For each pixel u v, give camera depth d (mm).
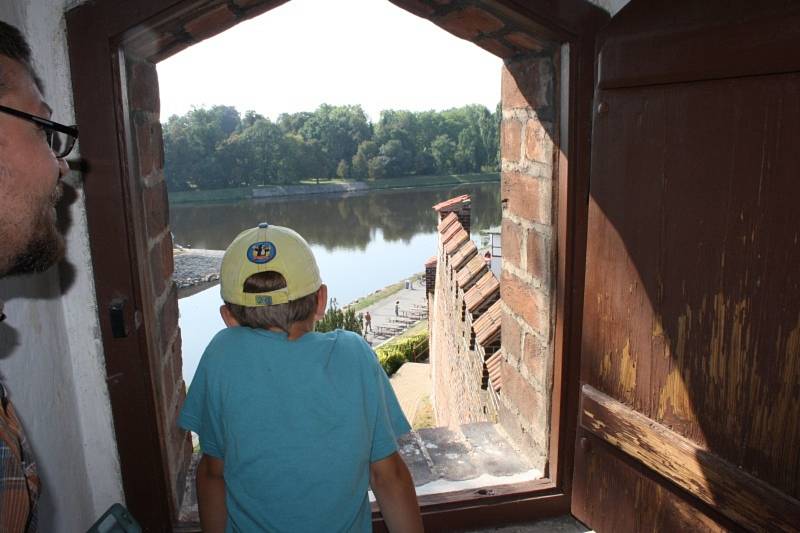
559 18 1475
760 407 1137
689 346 1274
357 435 1126
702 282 1229
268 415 1102
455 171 111438
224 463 1188
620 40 1355
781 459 1106
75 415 1550
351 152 106250
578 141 1562
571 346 1708
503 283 2219
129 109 1447
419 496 1849
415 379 18875
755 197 1105
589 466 1662
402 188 100688
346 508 1140
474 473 1982
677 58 1219
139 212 1520
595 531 1683
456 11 1591
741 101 1114
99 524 1096
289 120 106188
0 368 1149
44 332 1371
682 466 1314
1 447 773
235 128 99562
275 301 1128
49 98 1356
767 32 1045
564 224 1627
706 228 1207
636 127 1348
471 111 114688
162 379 1690
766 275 1099
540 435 1930
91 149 1377
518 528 1822
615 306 1476
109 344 1509
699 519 1322
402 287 50688
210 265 45750
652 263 1345
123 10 1326
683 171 1243
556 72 1617
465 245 7707
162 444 1638
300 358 1122
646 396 1408
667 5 1237
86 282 1492
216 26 1583
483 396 4230
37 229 822
